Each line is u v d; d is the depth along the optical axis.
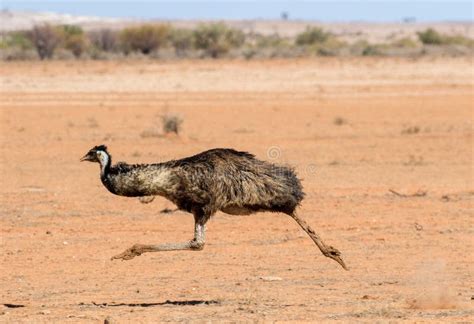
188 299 42.78
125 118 135.00
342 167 91.25
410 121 133.12
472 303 40.88
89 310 39.81
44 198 73.50
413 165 93.19
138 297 43.47
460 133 119.81
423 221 65.00
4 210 68.25
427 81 192.38
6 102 151.88
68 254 54.78
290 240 59.06
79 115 137.62
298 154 100.75
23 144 108.19
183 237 59.44
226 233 60.97
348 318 37.16
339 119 130.00
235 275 49.25
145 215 66.94
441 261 52.75
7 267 51.28
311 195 74.50
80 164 93.38
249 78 193.12
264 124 128.88
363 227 63.00
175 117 116.75
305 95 167.38
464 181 83.12
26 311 39.88
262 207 40.44
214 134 118.06
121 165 40.06
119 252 55.34
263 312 38.78
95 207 69.88
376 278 48.19
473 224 64.19
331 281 47.44
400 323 36.00
